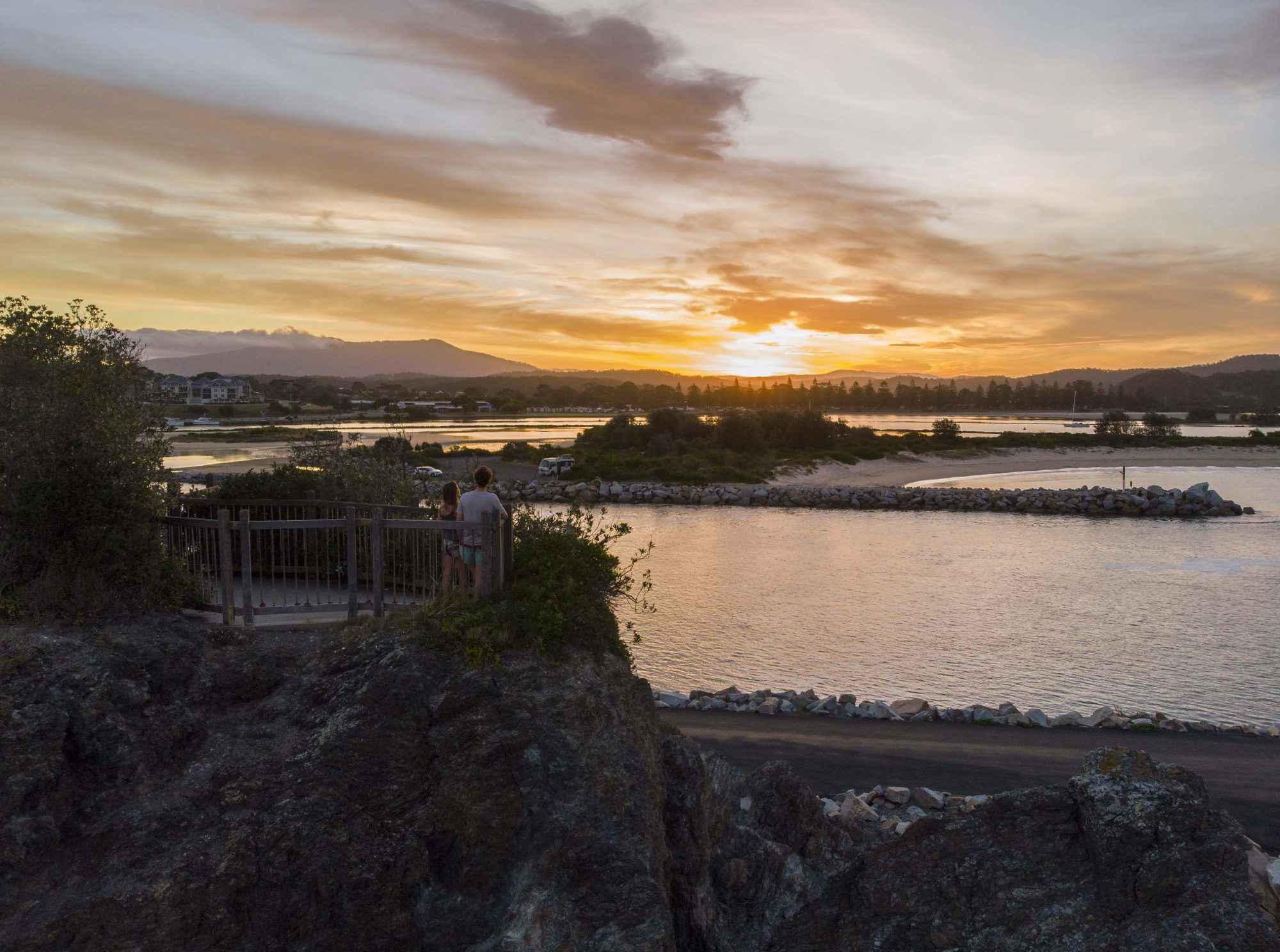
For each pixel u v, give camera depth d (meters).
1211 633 27.78
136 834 8.02
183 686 9.53
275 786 8.56
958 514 58.91
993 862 9.45
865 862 10.23
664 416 97.44
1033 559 41.50
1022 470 91.12
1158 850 8.69
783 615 29.75
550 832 8.63
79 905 7.46
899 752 17.28
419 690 9.31
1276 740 18.12
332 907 8.04
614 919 8.25
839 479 81.50
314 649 10.34
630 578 12.62
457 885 8.49
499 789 8.78
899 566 39.34
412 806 8.72
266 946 7.79
